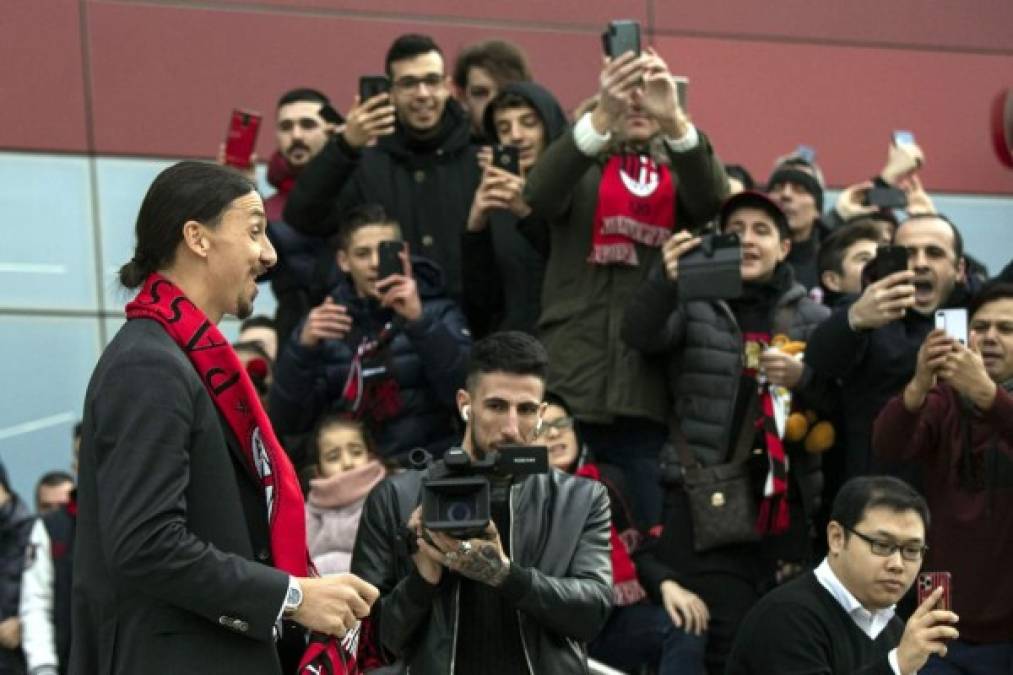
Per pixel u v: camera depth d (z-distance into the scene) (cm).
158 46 3153
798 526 2028
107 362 1228
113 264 3134
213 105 3167
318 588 1226
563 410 2009
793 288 2100
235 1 3188
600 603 1487
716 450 2022
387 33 3247
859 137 3466
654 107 2078
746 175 2573
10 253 3098
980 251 3494
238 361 1262
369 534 1541
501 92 2273
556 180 2080
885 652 1717
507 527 1509
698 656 1961
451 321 2094
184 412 1213
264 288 3073
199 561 1191
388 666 1511
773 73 3444
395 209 2278
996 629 1850
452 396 2077
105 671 1222
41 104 3112
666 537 2023
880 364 1992
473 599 1510
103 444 1207
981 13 3550
